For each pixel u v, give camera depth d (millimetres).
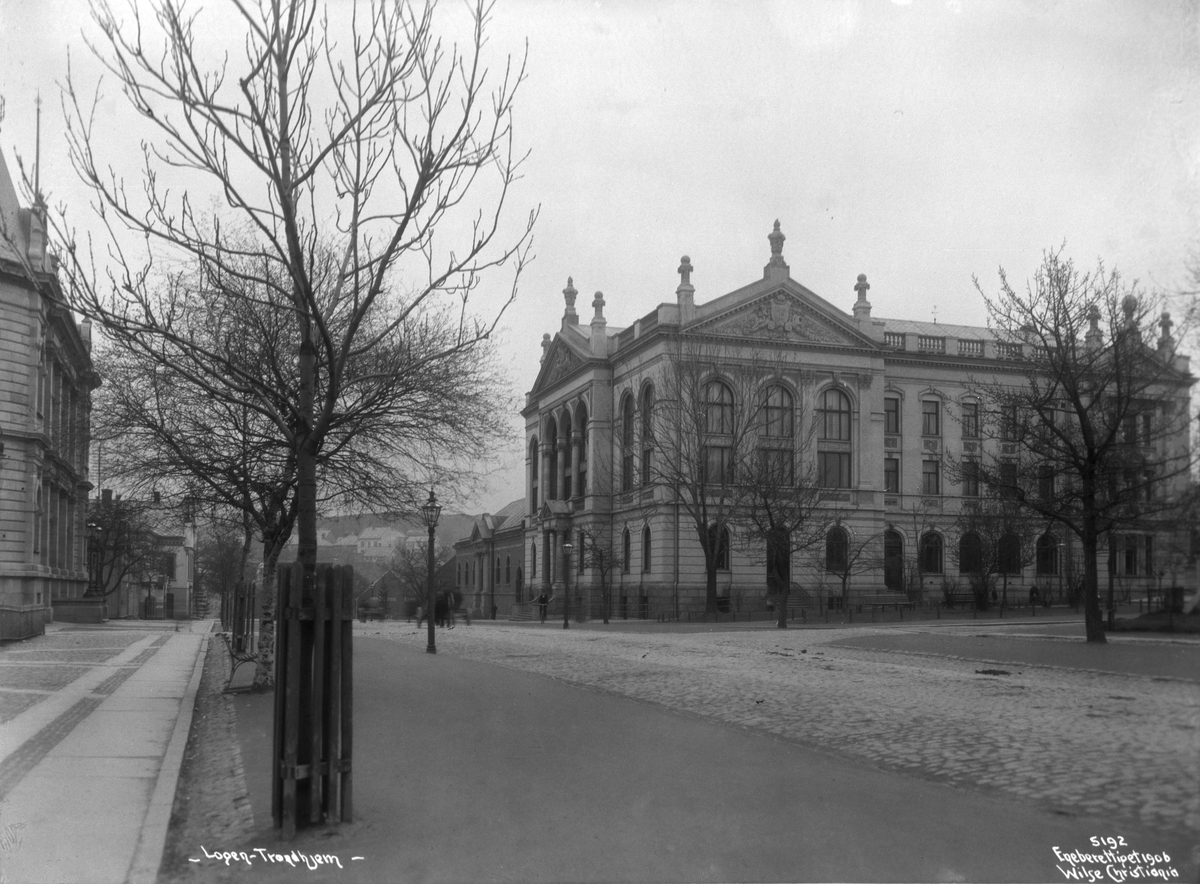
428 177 8930
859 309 67000
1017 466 29016
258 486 17969
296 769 7324
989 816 7566
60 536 54875
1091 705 13180
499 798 8297
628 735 11594
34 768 9977
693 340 61500
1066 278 23844
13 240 9992
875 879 6211
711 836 7145
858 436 64938
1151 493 20438
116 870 6711
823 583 63312
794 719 13133
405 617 90438
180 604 93438
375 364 19188
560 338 77250
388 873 6461
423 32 9195
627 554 67875
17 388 42969
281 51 8562
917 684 17578
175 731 12250
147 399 19016
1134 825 7051
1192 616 17984
